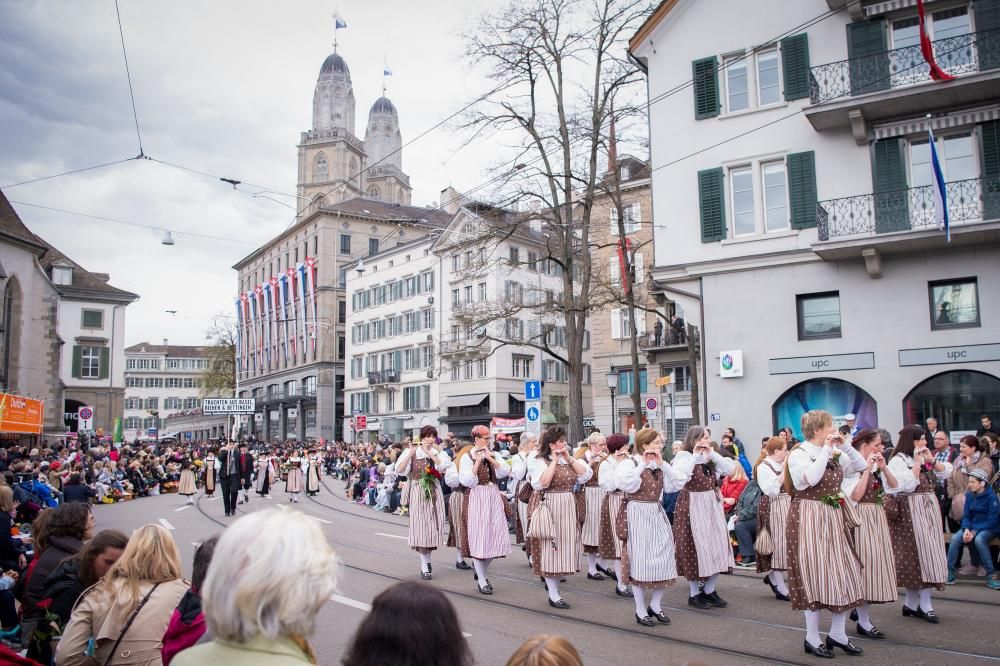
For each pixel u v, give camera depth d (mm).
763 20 21047
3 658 3795
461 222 54500
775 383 20125
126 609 4578
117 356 58344
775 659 7152
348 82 108000
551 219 24469
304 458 31828
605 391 41438
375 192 109938
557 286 55562
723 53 21547
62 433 43844
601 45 23109
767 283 20438
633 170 41875
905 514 8703
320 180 100438
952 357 18219
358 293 67812
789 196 20234
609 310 38031
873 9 19344
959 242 18125
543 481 9406
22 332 41969
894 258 19078
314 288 75688
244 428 90812
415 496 11625
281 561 2430
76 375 56938
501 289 50906
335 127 103875
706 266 21109
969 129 18688
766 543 9609
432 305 57719
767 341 20297
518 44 23250
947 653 7277
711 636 8008
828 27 20125
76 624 4609
